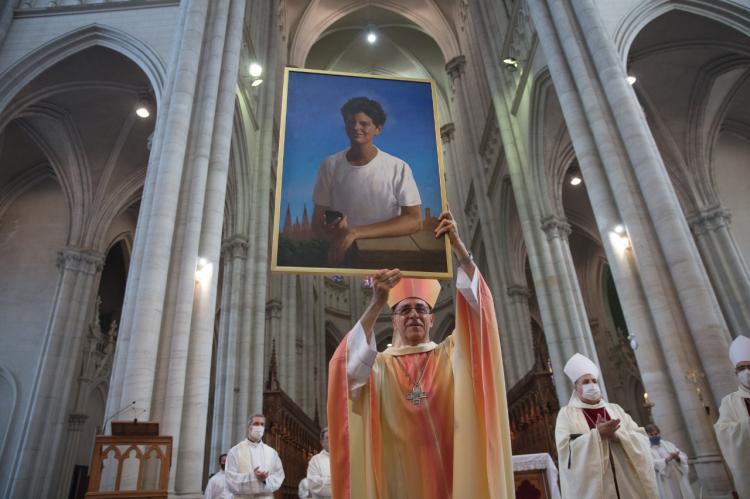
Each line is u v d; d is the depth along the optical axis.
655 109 15.45
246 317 13.92
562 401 12.37
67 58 12.66
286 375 18.41
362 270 2.79
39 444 13.17
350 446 2.32
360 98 3.36
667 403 7.86
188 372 8.62
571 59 10.45
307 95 3.34
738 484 4.86
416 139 3.26
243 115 14.73
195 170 9.77
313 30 26.53
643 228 8.77
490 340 2.40
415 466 2.29
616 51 10.38
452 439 2.35
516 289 18.09
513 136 16.20
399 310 2.72
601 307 22.62
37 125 14.95
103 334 18.56
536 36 13.87
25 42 12.37
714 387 7.56
